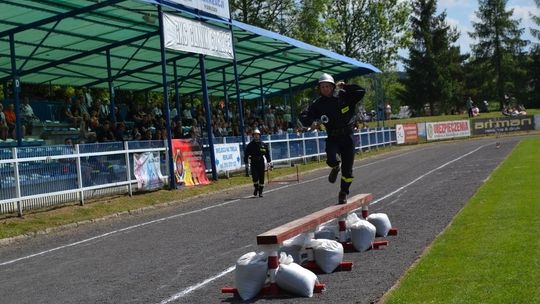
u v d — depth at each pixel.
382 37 68.12
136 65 30.58
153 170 20.98
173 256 10.30
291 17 58.06
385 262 8.74
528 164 22.03
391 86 89.25
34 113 28.03
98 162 18.38
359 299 6.85
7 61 26.30
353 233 9.73
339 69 41.06
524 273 6.98
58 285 8.68
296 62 36.91
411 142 52.81
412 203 14.84
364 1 67.69
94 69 30.25
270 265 7.39
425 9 92.44
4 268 10.35
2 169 14.94
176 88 30.03
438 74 89.62
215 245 11.09
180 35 22.53
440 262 8.02
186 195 20.66
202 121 31.92
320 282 7.88
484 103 81.75
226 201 18.97
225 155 25.89
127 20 22.95
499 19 95.12
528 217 10.80
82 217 15.91
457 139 54.00
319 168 31.11
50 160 16.48
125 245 11.81
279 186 22.97
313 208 15.55
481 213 11.86
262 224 13.34
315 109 9.63
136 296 7.76
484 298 6.14
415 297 6.43
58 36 23.77
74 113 27.47
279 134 31.11
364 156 38.88
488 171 21.44
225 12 25.58
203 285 8.14
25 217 15.12
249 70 37.84
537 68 90.38
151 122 29.30
